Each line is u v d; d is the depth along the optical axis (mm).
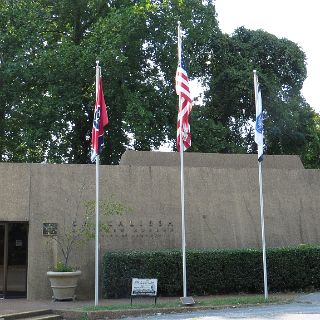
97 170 14094
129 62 27656
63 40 27031
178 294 16078
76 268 16406
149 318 12219
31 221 16422
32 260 16203
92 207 16766
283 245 18375
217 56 34000
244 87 32188
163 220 17469
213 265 16359
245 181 18688
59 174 16984
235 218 18203
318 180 19344
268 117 33219
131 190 17453
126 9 26281
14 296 16188
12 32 26000
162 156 19109
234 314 12266
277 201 18766
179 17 27031
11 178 16594
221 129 29000
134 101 25344
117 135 28438
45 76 26047
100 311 12750
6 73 24828
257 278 16594
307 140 35500
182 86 14812
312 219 18875
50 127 26266
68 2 29109
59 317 13156
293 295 15773
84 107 27812
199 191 18125
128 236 17031
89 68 25672
